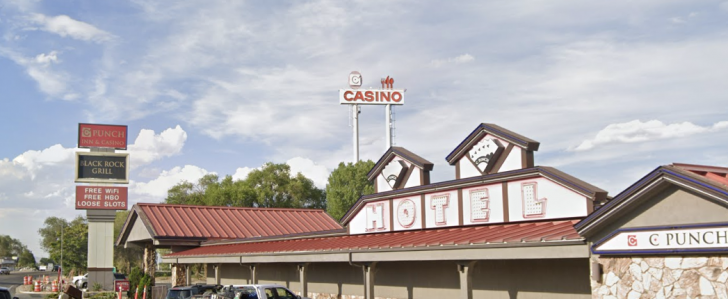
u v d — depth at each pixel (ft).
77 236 284.82
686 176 39.78
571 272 52.65
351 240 78.43
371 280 67.77
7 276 359.87
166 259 116.47
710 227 38.83
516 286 57.98
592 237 45.80
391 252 62.75
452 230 67.77
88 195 166.30
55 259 282.56
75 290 95.71
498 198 64.13
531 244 48.73
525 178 61.41
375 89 283.38
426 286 69.21
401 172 78.23
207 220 126.62
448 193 70.18
